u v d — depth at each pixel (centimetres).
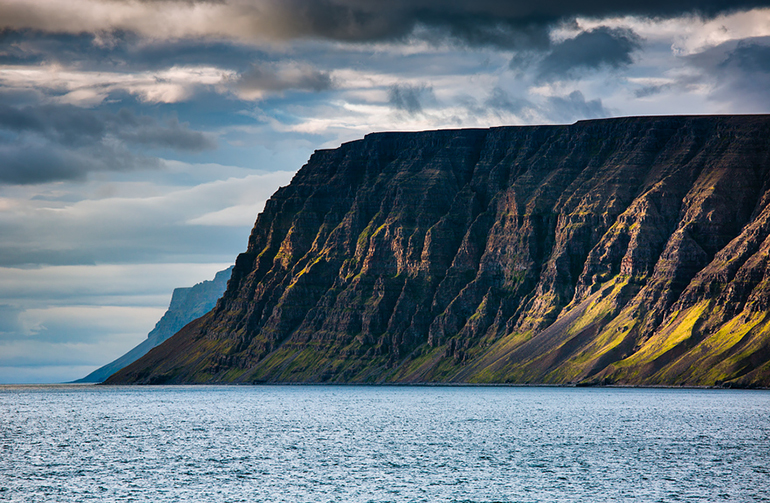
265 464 16175
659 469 15375
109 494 13475
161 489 13812
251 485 14100
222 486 14038
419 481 14362
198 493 13512
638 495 13238
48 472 15438
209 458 17000
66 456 17475
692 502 12775
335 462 16375
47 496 13362
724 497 13100
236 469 15625
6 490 13800
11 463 16512
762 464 15888
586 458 16712
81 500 13088
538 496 13200
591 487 13825
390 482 14288
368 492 13538
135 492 13612
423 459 16700
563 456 16988
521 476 14750
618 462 16188
